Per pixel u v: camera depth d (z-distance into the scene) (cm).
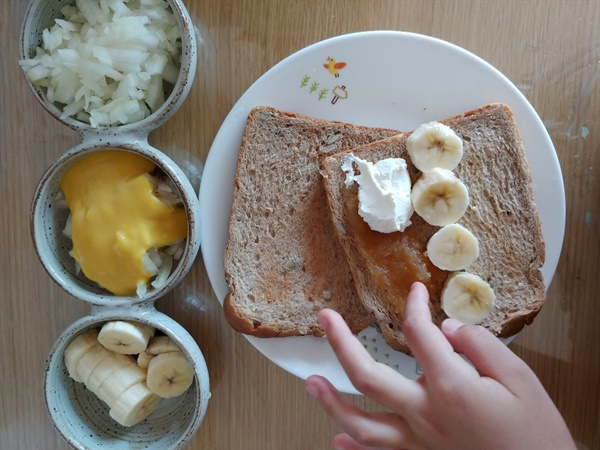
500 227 30
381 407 32
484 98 30
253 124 30
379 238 29
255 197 31
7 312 33
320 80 30
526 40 31
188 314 33
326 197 31
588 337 31
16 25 31
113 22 28
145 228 29
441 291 29
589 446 31
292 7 31
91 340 31
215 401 33
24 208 33
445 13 31
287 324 30
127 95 29
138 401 30
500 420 22
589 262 31
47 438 34
